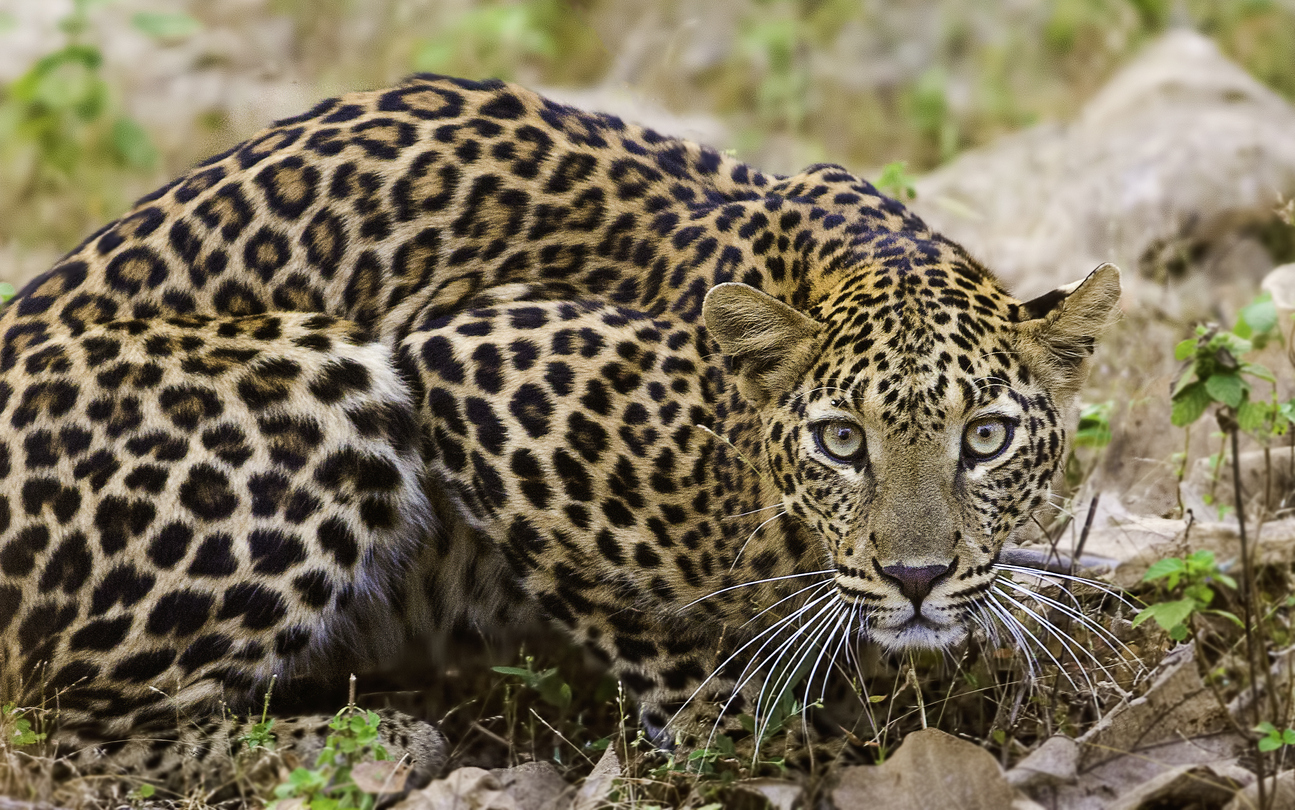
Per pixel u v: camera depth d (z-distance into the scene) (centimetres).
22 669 908
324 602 925
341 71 1919
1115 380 1183
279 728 921
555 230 957
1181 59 1716
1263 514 942
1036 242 1496
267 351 919
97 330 932
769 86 1841
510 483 914
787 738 880
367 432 917
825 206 966
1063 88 1900
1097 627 877
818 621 931
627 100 1803
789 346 852
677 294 925
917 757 800
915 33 2009
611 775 844
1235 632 920
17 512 905
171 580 902
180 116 1831
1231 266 1463
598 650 960
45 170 1686
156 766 904
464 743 974
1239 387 774
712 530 895
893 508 820
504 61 1959
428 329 937
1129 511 1058
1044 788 805
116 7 2045
